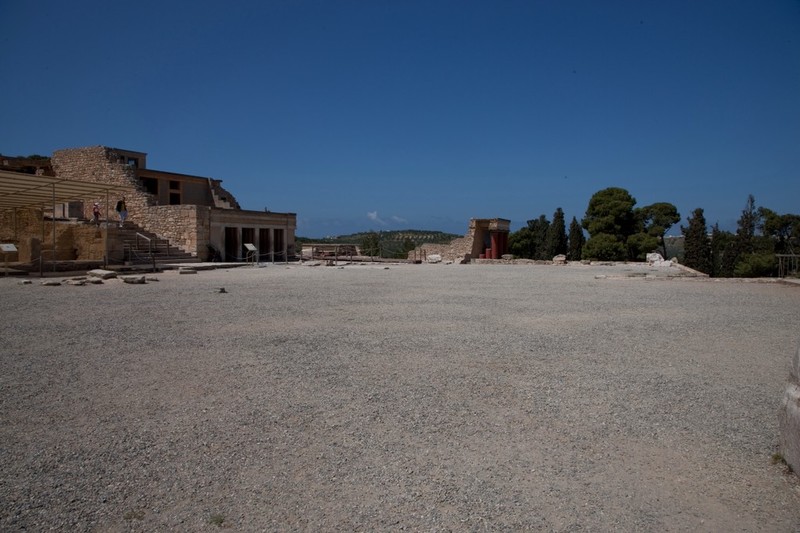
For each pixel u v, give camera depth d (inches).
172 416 186.7
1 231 1118.4
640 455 158.1
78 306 466.3
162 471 144.6
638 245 1749.5
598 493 135.3
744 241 1862.7
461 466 149.3
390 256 2156.7
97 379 232.5
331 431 173.8
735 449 162.7
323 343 312.8
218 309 455.2
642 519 123.3
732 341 327.0
